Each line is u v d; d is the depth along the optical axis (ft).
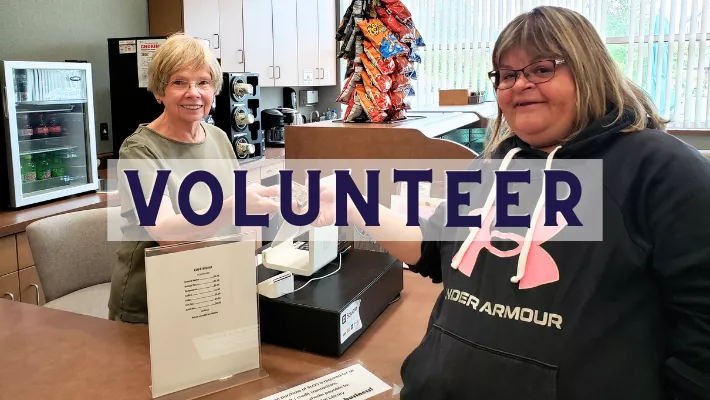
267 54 13.98
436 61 16.43
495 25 15.62
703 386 2.56
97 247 7.13
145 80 10.01
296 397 3.35
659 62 14.48
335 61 16.57
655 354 2.70
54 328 4.35
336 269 4.43
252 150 11.46
